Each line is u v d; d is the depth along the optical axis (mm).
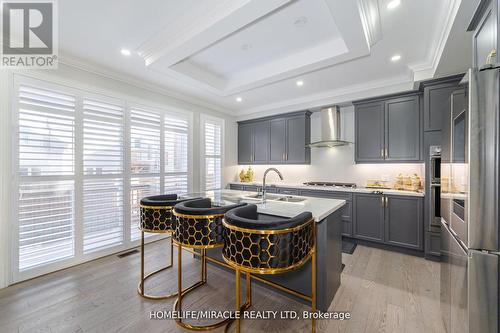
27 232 2414
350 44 2207
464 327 1210
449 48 2186
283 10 1981
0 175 2240
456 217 1386
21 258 2371
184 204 1968
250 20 1891
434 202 2893
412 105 3307
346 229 3625
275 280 2188
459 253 1304
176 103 4070
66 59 2678
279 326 1740
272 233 1313
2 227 2250
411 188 3447
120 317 1834
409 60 2771
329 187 3914
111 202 3143
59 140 2662
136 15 2018
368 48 2291
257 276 2289
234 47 2639
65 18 2047
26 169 2418
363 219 3471
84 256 2844
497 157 1062
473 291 1115
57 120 2650
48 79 2561
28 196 2430
